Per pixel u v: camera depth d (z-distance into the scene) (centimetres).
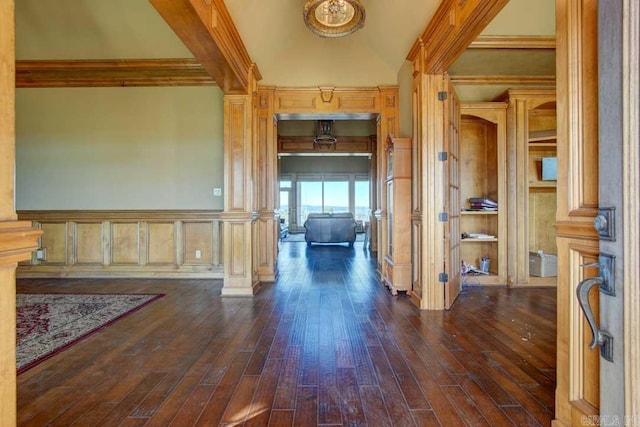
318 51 468
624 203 92
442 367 207
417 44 330
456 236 368
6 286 91
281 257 691
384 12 362
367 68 470
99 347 241
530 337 255
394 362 215
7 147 90
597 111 121
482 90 443
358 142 899
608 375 98
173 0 208
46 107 493
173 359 221
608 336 98
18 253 93
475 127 451
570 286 133
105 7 389
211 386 187
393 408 165
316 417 158
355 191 1375
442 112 326
